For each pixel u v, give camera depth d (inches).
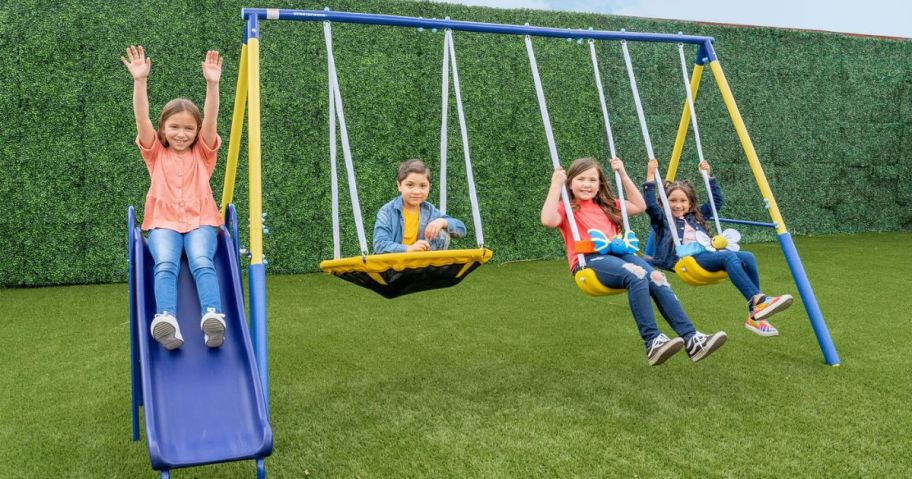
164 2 263.6
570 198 144.8
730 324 192.5
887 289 242.4
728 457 103.5
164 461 85.7
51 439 113.0
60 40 253.3
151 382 99.4
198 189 122.4
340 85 285.3
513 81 312.7
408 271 117.7
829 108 392.5
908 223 419.2
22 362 157.6
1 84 248.7
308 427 118.3
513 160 314.8
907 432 112.6
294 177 281.9
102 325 194.2
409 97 294.7
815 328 154.2
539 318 203.3
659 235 164.9
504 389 138.2
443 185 142.9
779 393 133.0
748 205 374.9
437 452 106.9
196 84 267.9
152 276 116.7
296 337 181.9
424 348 171.0
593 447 108.0
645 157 342.6
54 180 255.3
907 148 415.5
